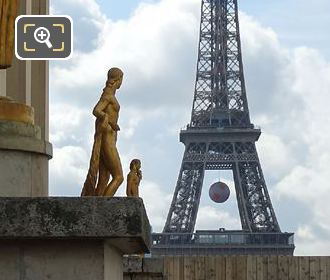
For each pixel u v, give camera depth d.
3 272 17.25
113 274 18.97
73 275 17.28
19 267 17.27
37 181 19.50
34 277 17.23
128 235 16.89
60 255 17.31
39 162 19.62
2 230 16.69
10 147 18.98
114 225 16.89
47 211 16.80
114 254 19.09
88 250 17.31
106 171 23.14
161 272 48.84
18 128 19.28
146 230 18.45
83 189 22.70
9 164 19.03
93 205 16.89
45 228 16.75
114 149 22.97
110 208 16.92
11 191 18.95
